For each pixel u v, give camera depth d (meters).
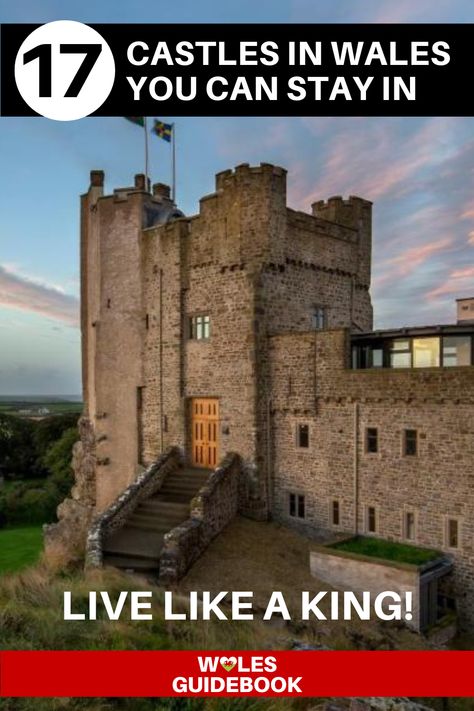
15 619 11.13
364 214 28.86
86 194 32.12
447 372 18.36
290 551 20.56
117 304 27.95
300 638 13.46
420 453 19.00
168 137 31.91
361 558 17.33
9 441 65.44
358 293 28.20
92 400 30.05
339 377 21.19
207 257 24.83
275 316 23.69
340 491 21.16
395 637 15.39
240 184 23.53
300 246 25.03
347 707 9.77
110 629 11.37
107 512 20.62
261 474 22.97
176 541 17.88
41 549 34.97
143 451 27.11
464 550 17.84
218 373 24.30
